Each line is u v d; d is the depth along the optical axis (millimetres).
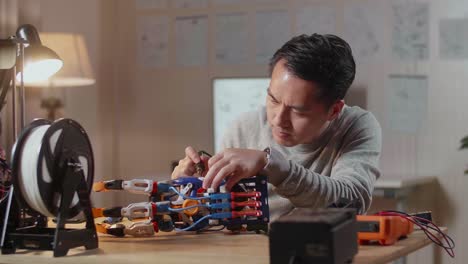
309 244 1123
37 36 1806
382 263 1334
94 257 1354
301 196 1668
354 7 4062
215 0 4406
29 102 4293
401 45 3979
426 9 3930
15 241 1438
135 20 4598
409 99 3971
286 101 1678
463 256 3838
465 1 3859
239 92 4355
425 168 3939
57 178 1411
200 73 4457
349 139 1987
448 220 3881
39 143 1396
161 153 4578
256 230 1636
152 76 4582
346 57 1746
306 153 2039
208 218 1614
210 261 1275
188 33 4480
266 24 4273
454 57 3885
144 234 1604
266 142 2146
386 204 3760
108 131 4648
